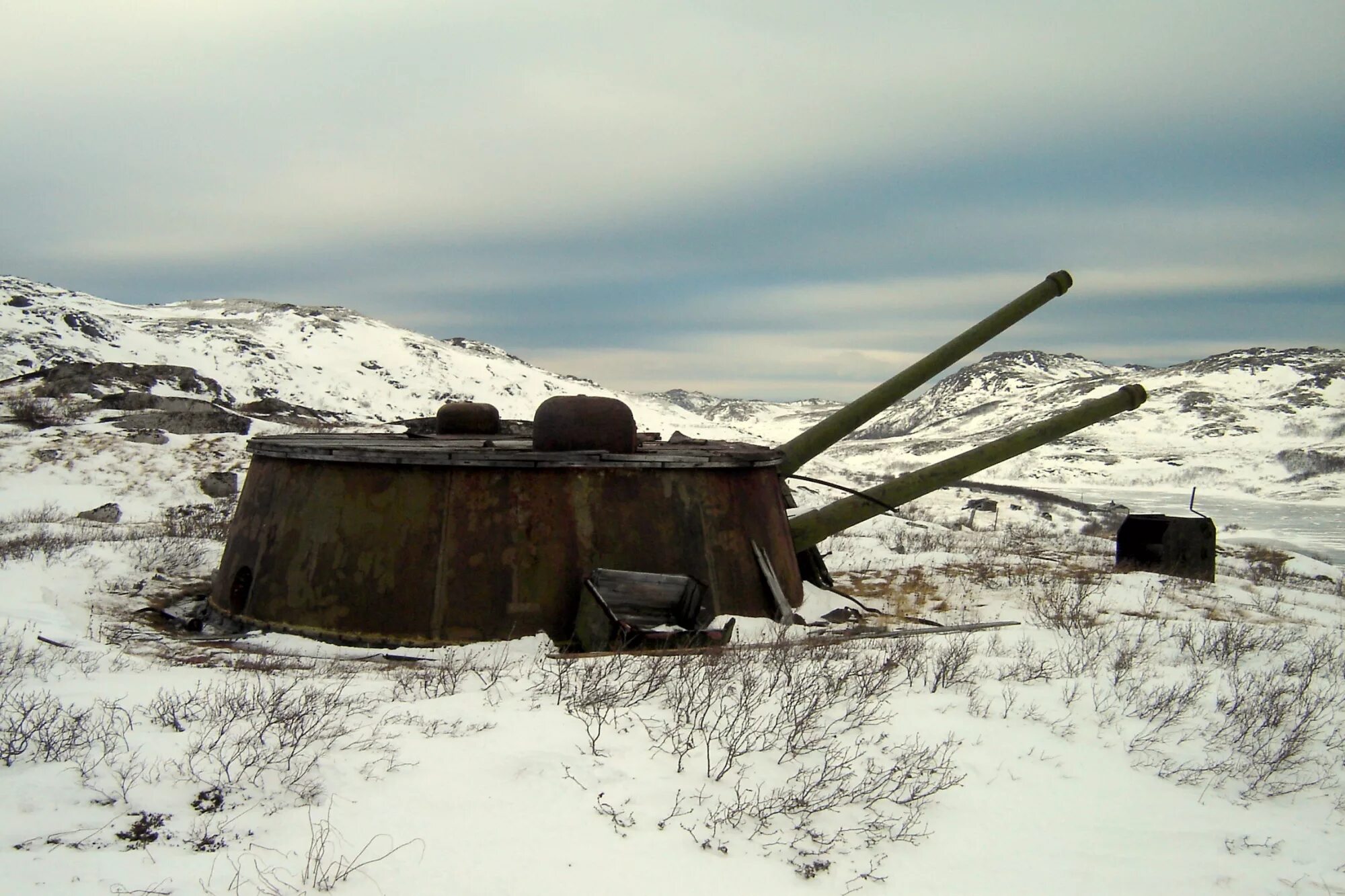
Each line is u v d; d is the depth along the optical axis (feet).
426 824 16.03
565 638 32.42
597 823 16.56
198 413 118.62
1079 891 16.30
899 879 16.16
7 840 14.38
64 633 29.22
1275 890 16.80
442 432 45.83
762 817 17.20
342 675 26.37
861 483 176.35
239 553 37.24
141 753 17.61
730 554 36.09
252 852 14.76
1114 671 28.81
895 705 24.06
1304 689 27.22
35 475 91.40
